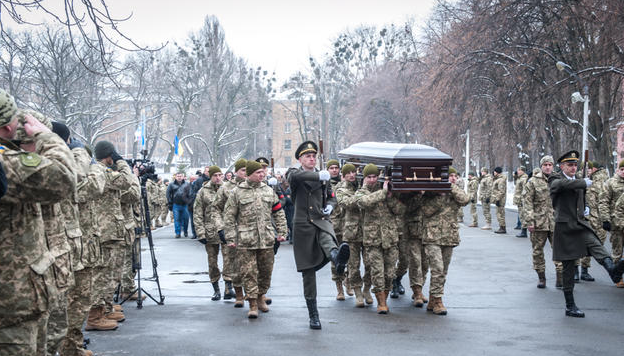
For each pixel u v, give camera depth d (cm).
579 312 781
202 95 6334
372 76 6919
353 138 6994
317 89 7912
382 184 830
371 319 777
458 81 2878
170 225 2480
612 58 2494
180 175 1944
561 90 2686
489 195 2123
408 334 696
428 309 827
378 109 6359
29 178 336
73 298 572
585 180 790
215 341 667
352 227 863
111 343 658
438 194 816
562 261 795
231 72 6328
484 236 1864
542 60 2692
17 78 3334
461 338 677
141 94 5581
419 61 3759
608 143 2748
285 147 11125
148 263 1320
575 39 2566
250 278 794
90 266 581
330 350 629
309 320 760
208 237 927
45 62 3378
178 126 6294
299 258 729
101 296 715
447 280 1073
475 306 855
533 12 2642
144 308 857
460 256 1395
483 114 3353
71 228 524
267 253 824
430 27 3941
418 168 791
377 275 809
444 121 3206
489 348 635
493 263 1283
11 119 350
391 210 818
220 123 6656
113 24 661
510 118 2859
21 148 368
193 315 806
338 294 918
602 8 2341
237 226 816
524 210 1007
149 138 6284
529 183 1002
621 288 990
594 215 1134
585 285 1019
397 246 840
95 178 591
